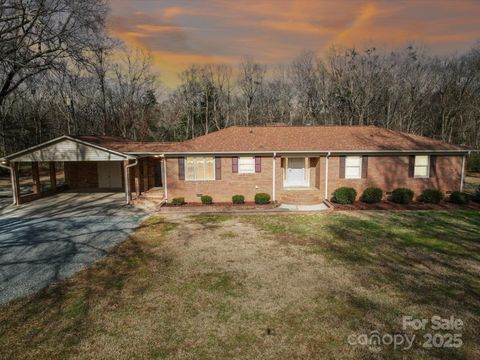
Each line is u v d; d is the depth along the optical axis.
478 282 7.87
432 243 10.88
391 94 42.09
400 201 17.14
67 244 11.20
